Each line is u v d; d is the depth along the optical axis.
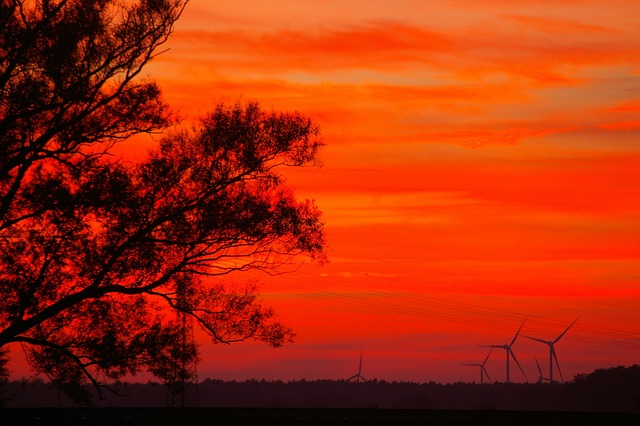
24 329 94.81
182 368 100.06
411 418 95.88
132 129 101.06
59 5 97.38
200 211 98.56
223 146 101.12
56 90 95.94
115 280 97.81
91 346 97.12
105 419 88.81
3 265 94.38
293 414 96.31
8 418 87.25
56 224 94.19
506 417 97.06
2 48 94.69
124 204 95.69
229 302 101.69
